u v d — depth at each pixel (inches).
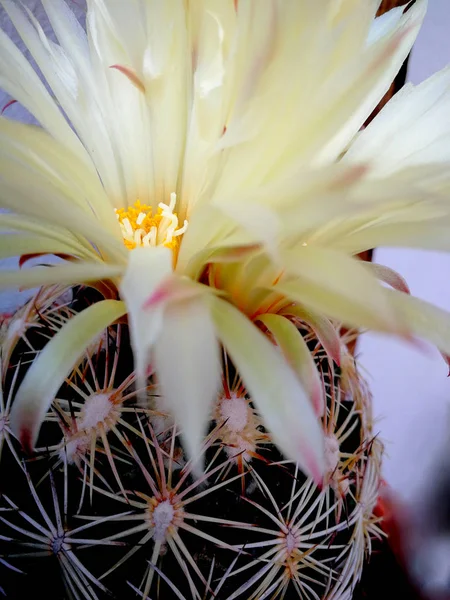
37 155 2.4
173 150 2.9
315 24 2.1
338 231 2.3
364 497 3.2
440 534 4.6
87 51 2.9
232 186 2.3
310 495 2.7
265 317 2.5
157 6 2.5
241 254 2.1
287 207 2.0
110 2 2.6
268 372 1.9
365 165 1.9
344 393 3.3
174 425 2.3
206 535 2.4
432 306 2.1
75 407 2.5
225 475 2.4
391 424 5.2
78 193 2.5
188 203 2.9
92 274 2.0
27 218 2.4
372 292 1.8
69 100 2.7
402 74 4.5
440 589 4.4
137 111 2.8
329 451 2.8
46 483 2.5
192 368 1.9
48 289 3.1
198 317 2.0
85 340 2.2
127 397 2.5
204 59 2.4
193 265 2.3
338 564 3.0
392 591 4.4
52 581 2.6
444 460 4.8
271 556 2.6
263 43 2.1
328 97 2.1
